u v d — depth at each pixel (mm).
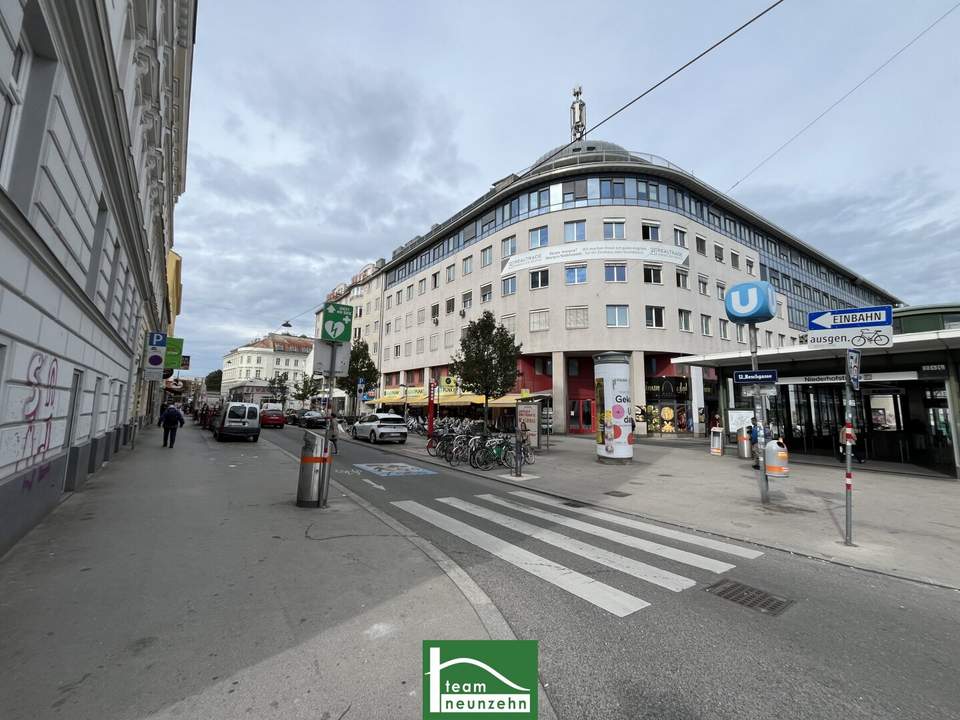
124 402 14672
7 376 4422
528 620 3727
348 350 9047
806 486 10234
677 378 28703
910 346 11586
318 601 3801
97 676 2660
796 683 2926
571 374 30016
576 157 30844
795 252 44812
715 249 33375
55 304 5613
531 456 14289
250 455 14875
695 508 8094
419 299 42188
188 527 5910
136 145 10203
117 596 3764
